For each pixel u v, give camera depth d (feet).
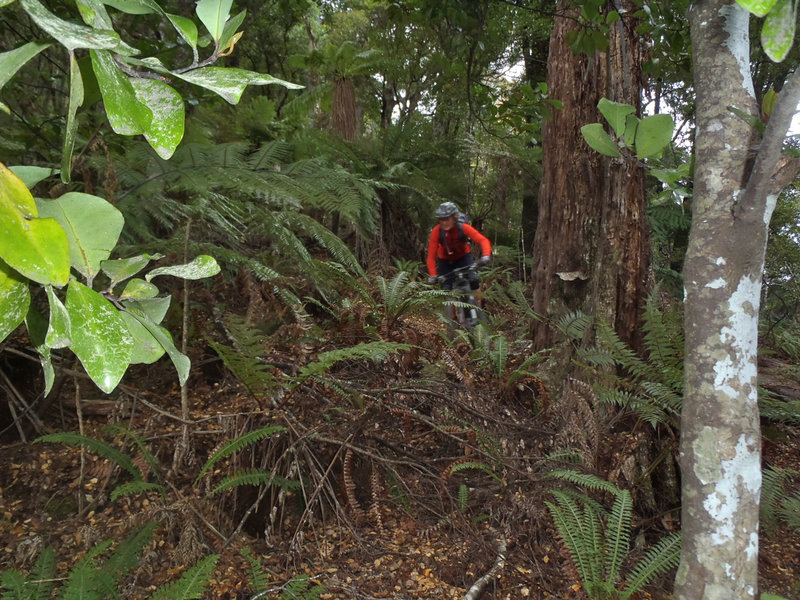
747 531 3.46
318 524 8.20
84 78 1.96
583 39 8.52
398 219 27.78
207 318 10.47
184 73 1.56
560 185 12.85
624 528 7.84
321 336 11.19
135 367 10.33
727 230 3.30
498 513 8.53
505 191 31.37
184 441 8.19
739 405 3.41
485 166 34.65
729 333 3.38
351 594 6.97
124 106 1.37
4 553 6.78
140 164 9.34
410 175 26.66
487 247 16.53
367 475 9.04
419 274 25.12
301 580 6.47
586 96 12.42
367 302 13.10
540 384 10.72
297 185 10.42
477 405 10.27
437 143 31.01
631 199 10.94
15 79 9.98
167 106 1.55
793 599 8.05
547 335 12.99
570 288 12.73
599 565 7.42
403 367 11.14
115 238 1.74
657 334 10.00
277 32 32.42
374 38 27.66
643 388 9.96
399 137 29.35
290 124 26.07
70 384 9.61
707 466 3.48
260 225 11.32
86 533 6.89
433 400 10.17
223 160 9.86
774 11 1.60
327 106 28.86
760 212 3.17
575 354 11.59
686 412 3.60
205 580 5.78
